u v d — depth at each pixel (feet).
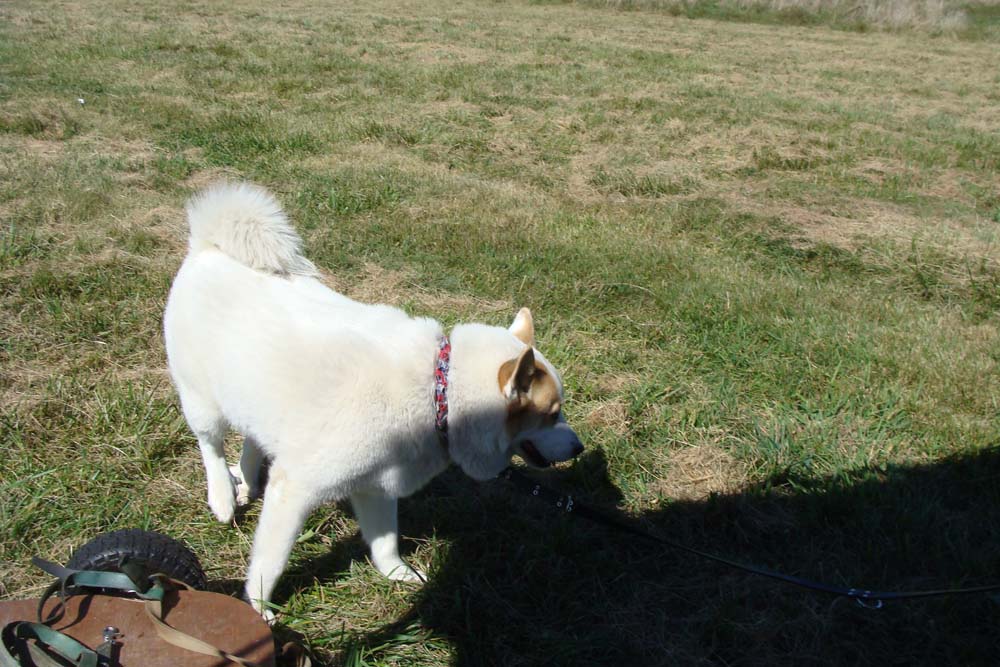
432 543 7.54
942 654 6.94
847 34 46.01
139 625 5.35
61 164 14.96
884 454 8.82
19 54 24.62
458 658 6.65
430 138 18.93
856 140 21.33
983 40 46.26
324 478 6.30
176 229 12.57
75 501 7.53
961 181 18.33
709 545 7.80
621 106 23.65
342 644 6.64
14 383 8.84
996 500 8.28
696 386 9.75
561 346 10.12
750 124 22.25
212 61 25.93
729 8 50.88
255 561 6.48
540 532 7.73
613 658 6.79
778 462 8.58
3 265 10.82
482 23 41.01
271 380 6.35
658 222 14.65
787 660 6.86
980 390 9.78
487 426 6.57
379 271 11.76
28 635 5.12
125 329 9.87
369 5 46.52
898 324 11.16
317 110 20.80
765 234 14.44
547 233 13.56
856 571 7.55
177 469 8.02
